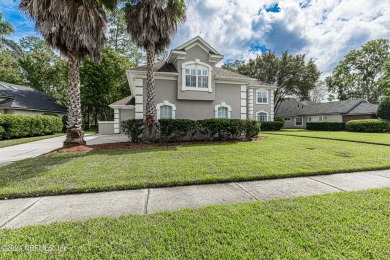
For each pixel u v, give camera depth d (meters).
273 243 2.26
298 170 5.27
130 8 9.70
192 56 12.41
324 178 4.90
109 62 26.11
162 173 5.04
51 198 3.72
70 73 9.10
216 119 11.46
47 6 7.25
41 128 17.59
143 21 9.45
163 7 9.20
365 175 5.11
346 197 3.57
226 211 3.05
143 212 3.15
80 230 2.54
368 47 36.00
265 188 4.22
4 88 22.14
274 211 3.04
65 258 2.04
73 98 9.20
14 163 6.24
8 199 3.68
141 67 12.94
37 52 29.69
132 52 32.00
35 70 29.42
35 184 4.25
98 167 5.66
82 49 9.01
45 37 7.96
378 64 35.34
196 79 12.53
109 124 20.78
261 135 15.80
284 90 30.92
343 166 5.66
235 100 13.72
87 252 2.12
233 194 3.90
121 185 4.17
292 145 9.84
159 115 12.09
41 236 2.42
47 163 6.20
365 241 2.27
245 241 2.30
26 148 10.13
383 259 1.98
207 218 2.83
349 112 25.31
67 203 3.50
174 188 4.25
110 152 8.08
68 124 9.27
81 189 3.98
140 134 11.04
